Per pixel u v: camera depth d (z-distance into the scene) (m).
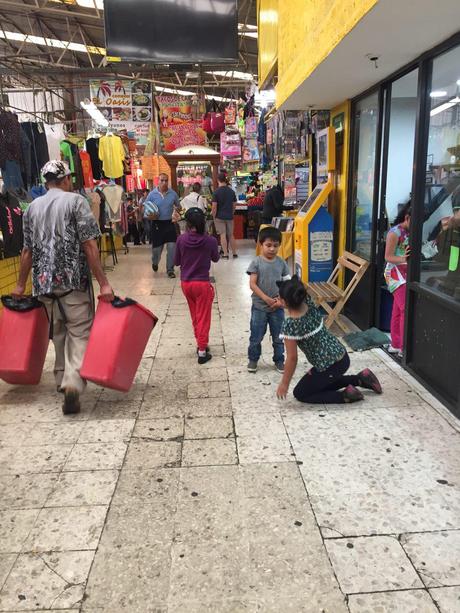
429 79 3.52
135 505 2.35
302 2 4.33
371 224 4.88
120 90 14.72
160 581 1.90
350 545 2.05
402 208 4.17
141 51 8.03
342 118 5.46
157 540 2.12
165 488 2.48
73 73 13.40
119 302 3.31
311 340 3.23
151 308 6.15
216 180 12.09
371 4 2.61
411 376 3.81
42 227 3.26
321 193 5.69
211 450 2.83
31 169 6.46
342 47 3.35
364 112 5.05
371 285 4.89
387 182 5.17
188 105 15.12
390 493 2.39
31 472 2.65
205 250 4.14
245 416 3.24
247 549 2.05
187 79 18.41
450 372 3.29
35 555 2.05
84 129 18.14
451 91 3.30
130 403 3.48
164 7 7.96
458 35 3.04
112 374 3.23
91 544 2.11
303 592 1.83
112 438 2.99
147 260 10.38
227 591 1.84
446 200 3.37
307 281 5.81
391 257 3.99
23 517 2.29
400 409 3.27
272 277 3.81
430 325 3.56
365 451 2.77
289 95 5.04
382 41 3.22
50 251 3.26
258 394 3.58
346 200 5.49
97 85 14.68
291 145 7.88
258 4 7.44
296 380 3.82
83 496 2.43
